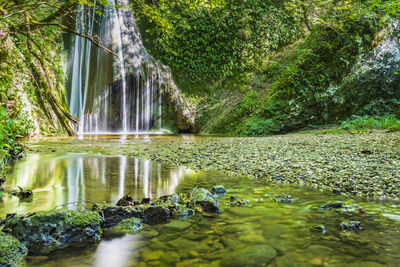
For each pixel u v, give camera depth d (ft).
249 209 7.70
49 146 25.05
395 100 42.65
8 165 14.56
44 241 5.26
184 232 5.96
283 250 5.05
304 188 10.34
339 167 13.58
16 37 34.40
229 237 5.67
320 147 21.61
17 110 31.35
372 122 38.37
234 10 60.70
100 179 11.48
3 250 4.60
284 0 63.98
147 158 18.40
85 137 38.24
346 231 6.00
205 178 12.08
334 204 7.89
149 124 54.24
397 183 10.43
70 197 8.52
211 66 59.36
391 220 6.77
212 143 28.17
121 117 52.31
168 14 30.22
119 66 49.62
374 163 14.35
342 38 45.29
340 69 44.57
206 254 4.88
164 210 6.97
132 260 4.65
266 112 47.11
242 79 58.49
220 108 54.95
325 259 4.71
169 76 55.06
